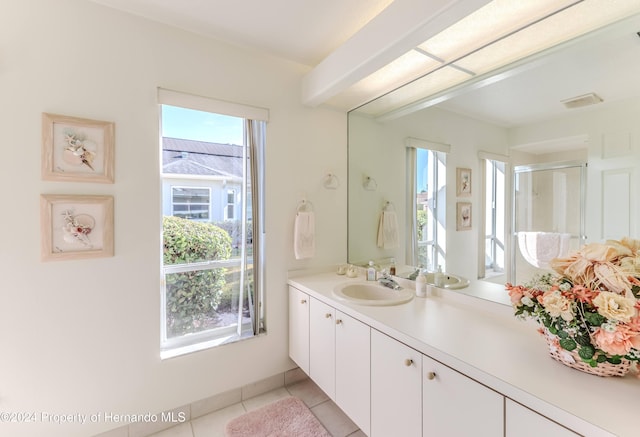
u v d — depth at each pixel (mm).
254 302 2088
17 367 1412
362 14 1653
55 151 1465
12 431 1407
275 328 2166
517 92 1435
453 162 1732
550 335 985
